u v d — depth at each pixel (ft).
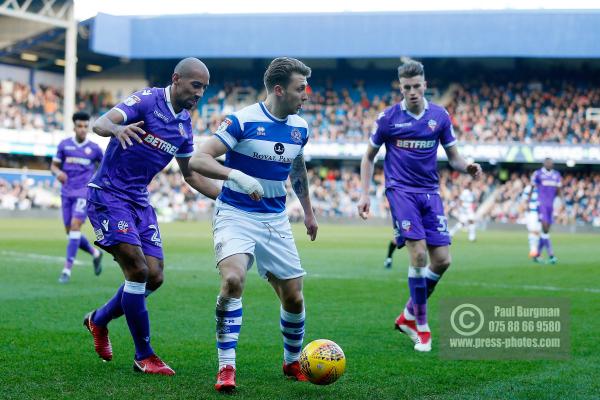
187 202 135.44
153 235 16.93
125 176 16.57
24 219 113.60
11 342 18.90
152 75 149.28
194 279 35.37
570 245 74.02
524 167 129.80
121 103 16.21
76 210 34.01
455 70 140.67
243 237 15.05
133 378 15.25
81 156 34.60
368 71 144.77
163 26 135.85
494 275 39.40
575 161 120.26
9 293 29.04
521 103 133.69
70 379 15.08
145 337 15.90
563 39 123.24
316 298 29.25
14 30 126.11
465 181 129.59
